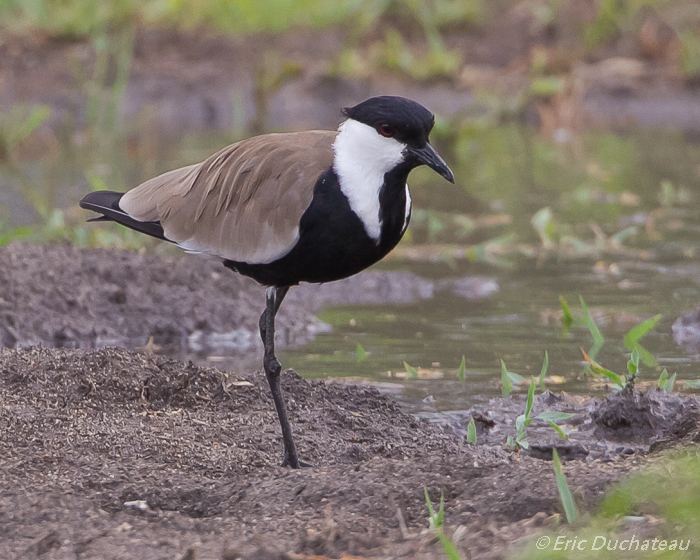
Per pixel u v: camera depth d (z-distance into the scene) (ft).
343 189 25.91
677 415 29.25
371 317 41.06
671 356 35.37
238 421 28.02
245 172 27.09
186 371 30.37
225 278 43.50
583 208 58.29
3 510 20.98
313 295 44.19
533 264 48.37
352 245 26.30
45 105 76.84
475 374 33.94
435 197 62.18
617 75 86.84
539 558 17.70
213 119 79.56
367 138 25.81
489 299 42.93
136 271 42.16
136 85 80.43
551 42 93.61
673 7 93.76
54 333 38.55
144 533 20.29
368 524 20.58
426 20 93.04
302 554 19.12
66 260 41.93
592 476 21.09
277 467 24.47
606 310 40.65
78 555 19.20
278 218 26.40
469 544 19.03
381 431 28.53
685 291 43.19
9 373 29.63
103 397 28.84
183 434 26.66
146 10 86.79
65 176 62.44
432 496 21.68
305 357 36.09
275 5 90.02
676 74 86.58
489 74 88.28
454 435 29.14
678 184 63.36
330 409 29.37
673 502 19.13
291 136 27.50
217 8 88.99
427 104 83.41
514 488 21.15
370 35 93.35
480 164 71.56
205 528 20.77
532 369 34.27
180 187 28.63
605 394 32.12
